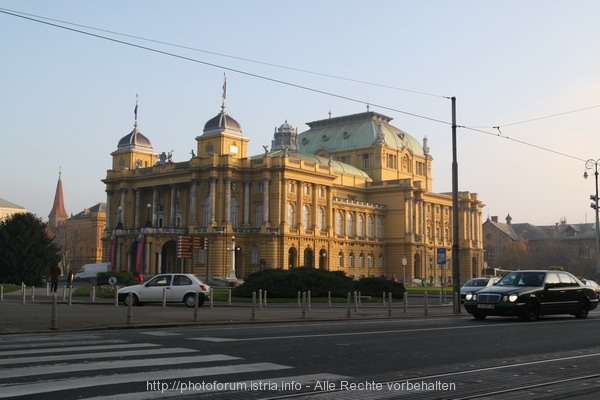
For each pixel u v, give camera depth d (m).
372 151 147.50
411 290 86.38
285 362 15.70
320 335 22.20
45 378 13.05
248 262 112.44
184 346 18.47
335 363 15.77
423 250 141.25
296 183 115.88
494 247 198.00
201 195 114.75
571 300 33.03
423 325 27.97
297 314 35.66
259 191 114.00
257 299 54.41
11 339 20.48
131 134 133.25
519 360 16.97
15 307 36.22
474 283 54.22
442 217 154.25
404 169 154.38
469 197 161.12
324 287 57.31
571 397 12.27
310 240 117.31
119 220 126.12
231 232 109.94
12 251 81.94
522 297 30.72
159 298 42.44
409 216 138.88
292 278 56.47
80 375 13.41
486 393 12.46
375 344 19.70
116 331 24.22
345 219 130.75
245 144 119.44
